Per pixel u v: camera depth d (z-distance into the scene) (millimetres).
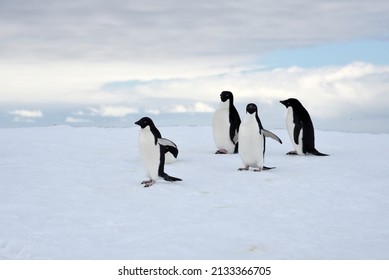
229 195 8195
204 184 8969
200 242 6000
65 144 13547
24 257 5609
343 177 9422
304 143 11969
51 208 7441
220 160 11445
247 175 9664
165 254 5621
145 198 8023
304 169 10273
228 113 12203
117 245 5926
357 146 13906
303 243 6000
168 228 6516
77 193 8312
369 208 7477
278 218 6973
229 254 5645
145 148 8664
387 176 9531
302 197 8070
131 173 9906
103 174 9805
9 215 7047
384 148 13445
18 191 8398
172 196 8133
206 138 15305
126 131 16594
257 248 5820
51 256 5609
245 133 9875
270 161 11305
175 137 15422
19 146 13172
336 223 6773
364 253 5707
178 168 10414
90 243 5992
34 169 10227
